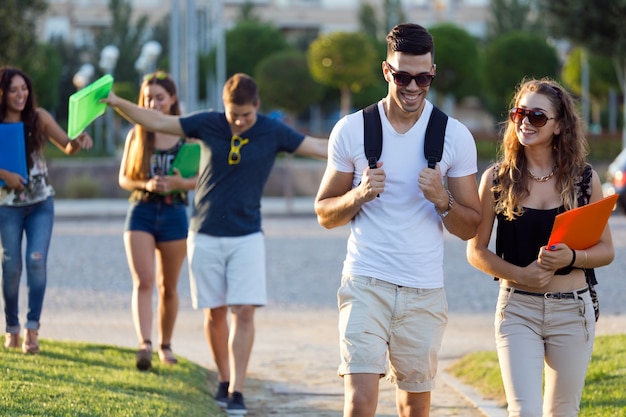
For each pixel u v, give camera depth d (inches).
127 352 468.8
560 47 2691.9
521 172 288.5
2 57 1566.2
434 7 4498.0
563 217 276.7
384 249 285.3
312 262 885.8
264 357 515.2
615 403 365.4
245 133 401.1
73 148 428.8
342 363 286.7
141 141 433.7
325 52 2502.5
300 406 414.3
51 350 440.1
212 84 3073.3
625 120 1801.2
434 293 288.2
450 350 529.0
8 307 431.5
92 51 3993.6
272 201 1694.1
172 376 424.2
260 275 404.5
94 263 884.0
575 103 288.8
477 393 428.8
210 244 402.6
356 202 279.7
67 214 1414.9
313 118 3597.4
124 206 1572.3
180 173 429.7
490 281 772.6
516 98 289.1
